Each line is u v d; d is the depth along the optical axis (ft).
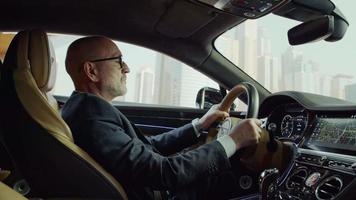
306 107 4.87
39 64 3.96
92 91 4.78
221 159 4.25
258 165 4.70
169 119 7.97
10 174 4.74
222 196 5.29
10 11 5.89
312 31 5.51
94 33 7.09
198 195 5.18
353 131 4.13
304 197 3.87
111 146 4.00
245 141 4.43
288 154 4.70
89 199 3.79
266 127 5.65
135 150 4.09
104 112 4.26
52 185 3.74
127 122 4.57
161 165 4.05
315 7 5.67
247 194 5.30
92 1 6.02
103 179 3.83
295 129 5.28
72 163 3.73
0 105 3.79
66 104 4.49
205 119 5.87
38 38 4.04
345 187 3.48
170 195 5.11
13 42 4.04
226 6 5.84
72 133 4.08
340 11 5.74
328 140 4.40
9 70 3.89
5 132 3.78
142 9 6.37
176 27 6.90
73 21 6.55
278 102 5.73
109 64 4.81
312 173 4.09
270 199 4.19
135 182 4.08
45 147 3.69
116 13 6.47
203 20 6.59
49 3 5.89
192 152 4.25
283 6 5.81
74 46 4.81
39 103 3.77
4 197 2.95
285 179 4.32
